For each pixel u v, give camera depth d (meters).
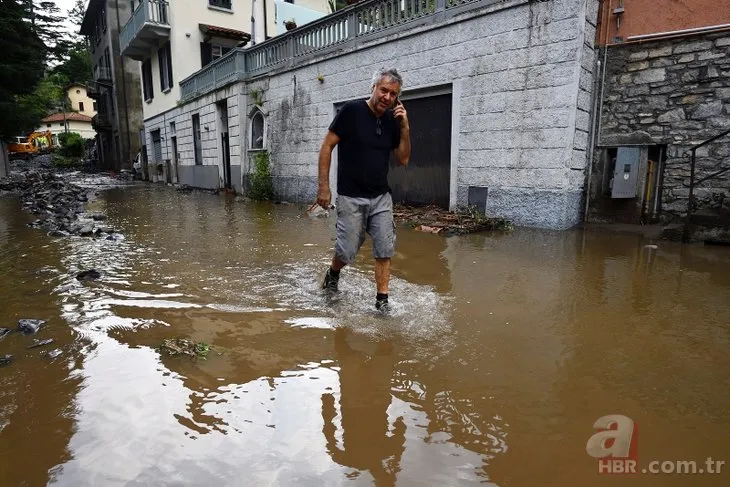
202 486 1.45
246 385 2.10
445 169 7.99
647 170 6.30
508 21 6.57
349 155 3.12
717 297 3.40
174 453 1.62
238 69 12.71
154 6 17.53
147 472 1.52
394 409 1.91
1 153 21.25
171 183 19.81
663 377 2.19
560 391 2.06
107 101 31.72
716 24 5.55
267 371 2.24
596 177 6.64
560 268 4.31
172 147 19.42
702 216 5.35
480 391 2.06
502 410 1.91
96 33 32.66
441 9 7.44
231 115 13.45
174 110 18.42
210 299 3.37
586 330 2.78
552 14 6.11
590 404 1.95
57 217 8.22
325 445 1.67
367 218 3.22
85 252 5.11
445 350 2.49
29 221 7.94
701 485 1.47
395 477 1.50
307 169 10.83
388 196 3.21
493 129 6.93
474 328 2.81
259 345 2.54
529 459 1.60
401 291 3.60
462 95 7.29
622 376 2.20
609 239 5.70
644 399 1.99
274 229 6.85
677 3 5.76
